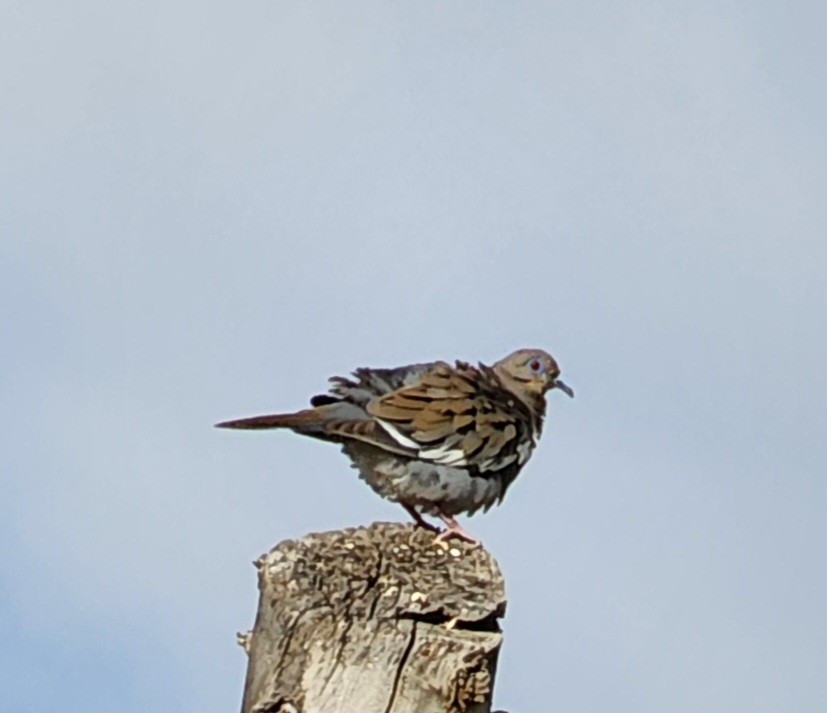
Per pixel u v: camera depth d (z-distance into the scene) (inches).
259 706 478.9
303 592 497.7
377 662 479.5
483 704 478.9
